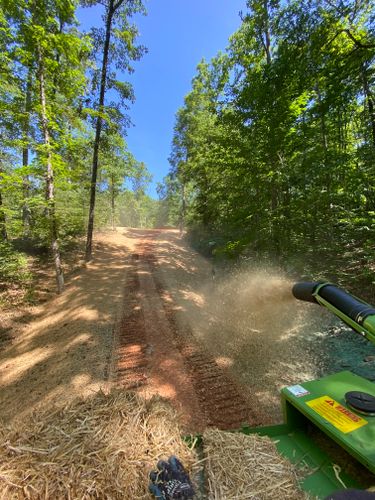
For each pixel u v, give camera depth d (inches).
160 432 54.5
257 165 270.1
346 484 46.3
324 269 244.7
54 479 43.6
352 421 52.4
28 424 53.9
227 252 350.0
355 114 291.6
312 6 239.0
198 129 608.7
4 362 222.8
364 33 236.2
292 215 261.6
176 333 241.3
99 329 254.8
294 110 251.6
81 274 434.3
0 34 308.0
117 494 43.2
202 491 45.3
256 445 54.9
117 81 472.7
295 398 61.3
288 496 43.6
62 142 360.8
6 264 359.3
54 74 350.6
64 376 185.0
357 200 232.5
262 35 351.3
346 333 208.4
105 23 473.7
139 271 466.3
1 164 383.9
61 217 366.6
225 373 176.6
